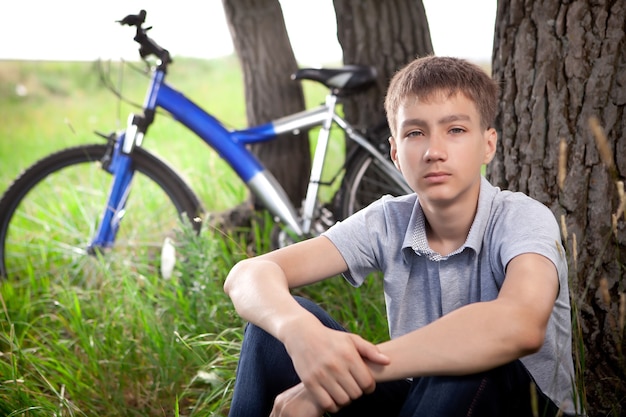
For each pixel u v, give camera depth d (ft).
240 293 5.78
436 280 5.73
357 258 6.06
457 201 5.54
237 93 32.83
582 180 7.16
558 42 7.23
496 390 5.08
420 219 5.77
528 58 7.42
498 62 7.73
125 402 8.57
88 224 13.03
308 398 5.22
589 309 7.11
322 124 12.37
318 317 5.77
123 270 10.87
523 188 7.54
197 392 8.40
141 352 9.29
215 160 18.37
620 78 6.97
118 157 11.89
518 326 4.85
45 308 10.63
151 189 14.02
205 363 8.61
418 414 5.05
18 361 8.93
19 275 12.53
